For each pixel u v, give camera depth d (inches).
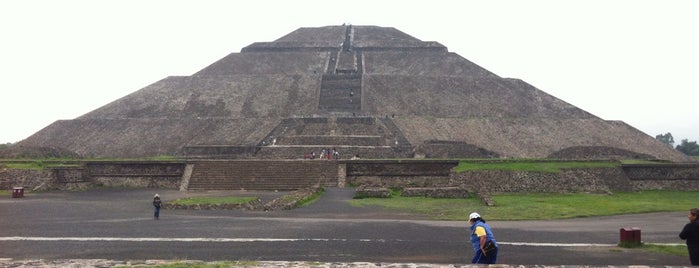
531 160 2140.7
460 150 2630.4
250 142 2778.1
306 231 1063.6
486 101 3526.1
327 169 2144.4
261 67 4104.3
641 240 989.2
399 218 1279.5
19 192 1823.3
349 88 3678.6
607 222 1232.8
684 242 971.3
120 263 709.9
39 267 687.1
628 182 2047.2
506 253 853.2
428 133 2962.6
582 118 3331.7
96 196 1849.2
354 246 903.1
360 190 1745.8
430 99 3508.9
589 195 1863.9
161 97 3572.8
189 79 3863.2
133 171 2225.6
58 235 1012.5
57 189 2080.5
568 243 949.2
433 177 2132.1
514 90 3708.2
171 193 1937.7
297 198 1583.4
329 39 4635.8
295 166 2167.8
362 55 4355.3
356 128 3004.4
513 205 1539.1
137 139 3011.8
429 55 4343.0
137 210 1440.7
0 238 978.7
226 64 4151.1
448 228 1114.7
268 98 3501.5
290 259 792.9
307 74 3912.4
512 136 3016.7
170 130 3097.9
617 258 816.3
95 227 1115.9
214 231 1061.8
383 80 3740.2
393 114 3289.9
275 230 1075.3
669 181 2121.1
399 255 831.1
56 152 2628.0
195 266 689.0
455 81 3779.5
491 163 2081.7
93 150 2923.2
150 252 845.8
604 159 2218.3
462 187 1828.2
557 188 1925.4
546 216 1325.0
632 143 3004.4
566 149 2588.6
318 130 2992.1
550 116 3353.8
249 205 1469.0
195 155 2699.3
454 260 794.2
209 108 3385.8
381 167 2154.3
